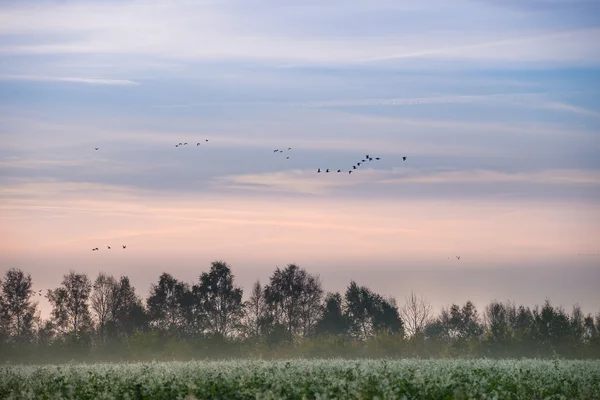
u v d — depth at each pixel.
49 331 97.31
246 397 25.88
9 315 98.56
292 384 27.20
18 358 75.00
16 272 100.62
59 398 26.84
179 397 25.47
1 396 28.02
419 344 78.06
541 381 31.09
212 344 78.81
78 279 100.62
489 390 27.52
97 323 99.31
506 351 77.06
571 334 83.12
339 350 76.19
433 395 26.23
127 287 103.12
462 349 78.00
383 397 25.05
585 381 31.02
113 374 32.88
